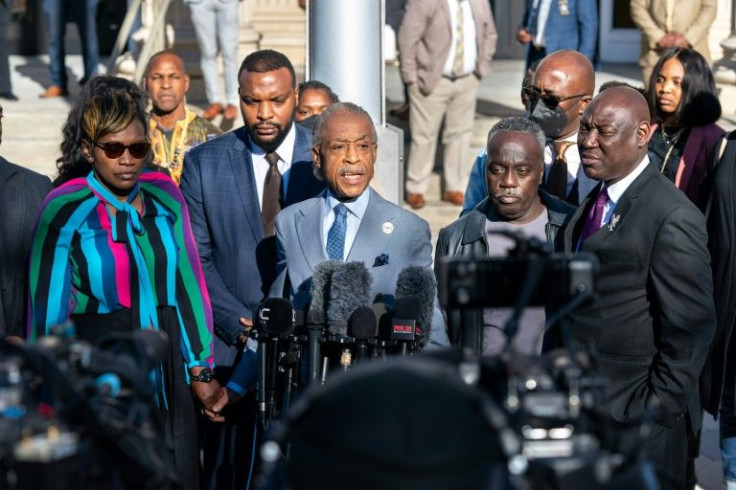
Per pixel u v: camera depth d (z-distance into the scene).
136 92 5.91
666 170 7.02
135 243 5.03
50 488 2.59
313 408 2.27
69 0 13.27
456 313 5.23
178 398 5.08
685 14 11.95
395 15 13.70
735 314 5.98
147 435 3.01
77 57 15.82
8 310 5.43
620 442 2.58
